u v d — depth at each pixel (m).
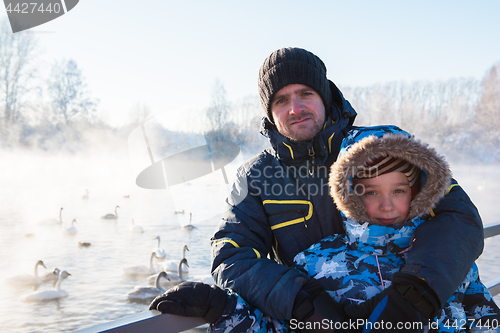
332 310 1.00
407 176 1.14
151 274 9.64
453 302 1.07
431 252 1.01
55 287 8.48
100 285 8.69
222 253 1.23
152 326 0.99
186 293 1.04
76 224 15.48
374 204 1.18
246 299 1.11
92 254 11.23
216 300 1.03
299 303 1.02
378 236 1.15
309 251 1.28
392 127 1.26
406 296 0.95
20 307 7.42
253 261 1.16
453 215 1.10
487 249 8.31
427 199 1.11
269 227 1.37
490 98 48.66
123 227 14.88
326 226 1.34
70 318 7.00
